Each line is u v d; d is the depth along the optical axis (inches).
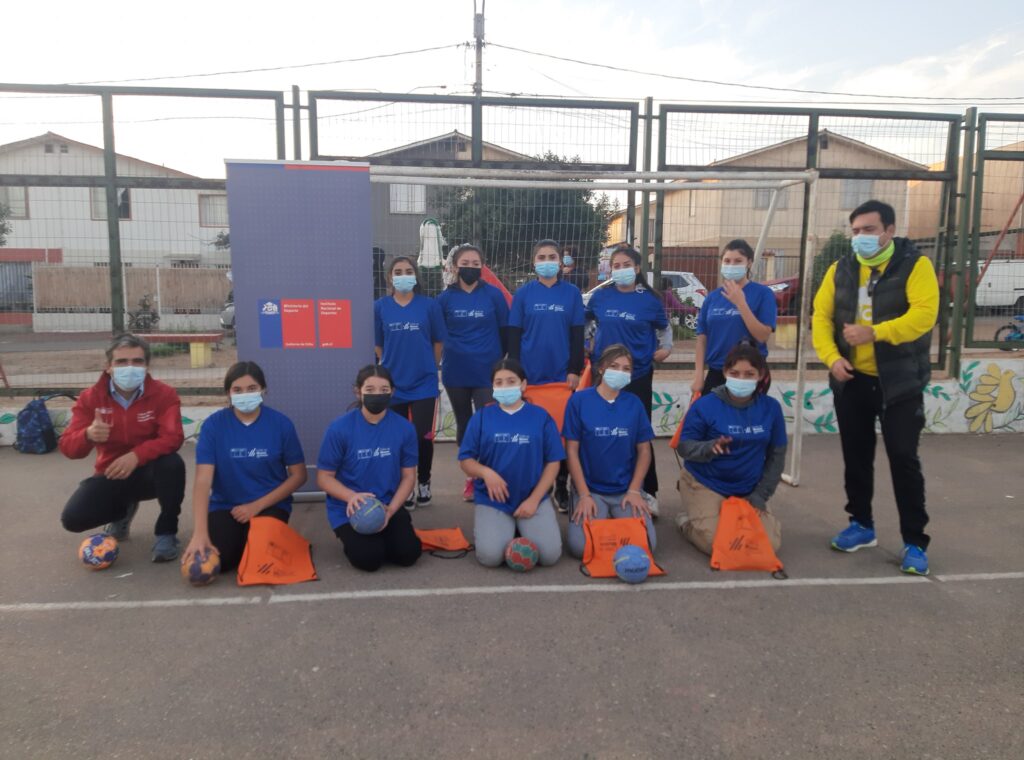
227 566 158.7
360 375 162.6
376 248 285.3
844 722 103.4
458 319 211.6
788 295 312.0
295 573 155.2
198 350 302.7
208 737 98.8
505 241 293.0
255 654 122.0
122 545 175.9
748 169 301.4
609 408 175.9
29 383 311.1
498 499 162.6
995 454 280.4
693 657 122.2
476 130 283.6
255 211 198.4
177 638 127.5
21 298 297.4
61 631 130.0
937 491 229.9
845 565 165.9
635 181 281.7
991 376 316.5
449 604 142.8
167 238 293.6
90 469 253.1
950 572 161.6
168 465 164.9
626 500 172.6
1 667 117.1
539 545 161.6
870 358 163.6
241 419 163.8
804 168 302.0
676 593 149.3
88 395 167.6
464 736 99.5
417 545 162.4
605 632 131.1
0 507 207.3
